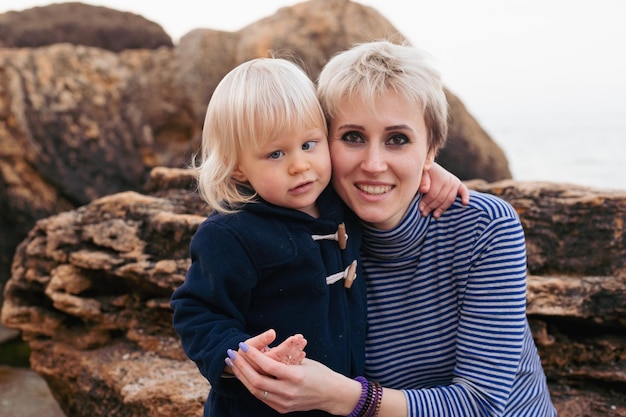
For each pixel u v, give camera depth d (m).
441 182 1.95
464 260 1.91
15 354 5.27
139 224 3.18
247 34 7.39
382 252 1.96
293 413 1.85
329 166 1.85
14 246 6.95
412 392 1.83
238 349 1.65
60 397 3.43
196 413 2.67
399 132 1.80
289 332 1.82
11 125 6.70
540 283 2.84
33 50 7.15
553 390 2.90
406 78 1.77
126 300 3.22
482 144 7.86
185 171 3.58
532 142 33.75
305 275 1.82
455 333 1.97
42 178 6.84
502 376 1.84
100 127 7.09
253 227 1.79
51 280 3.23
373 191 1.84
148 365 3.00
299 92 1.78
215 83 7.27
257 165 1.80
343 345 1.86
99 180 7.06
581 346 2.90
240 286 1.78
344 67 1.83
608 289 2.79
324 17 7.21
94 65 7.28
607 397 2.85
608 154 25.83
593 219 2.90
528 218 3.00
